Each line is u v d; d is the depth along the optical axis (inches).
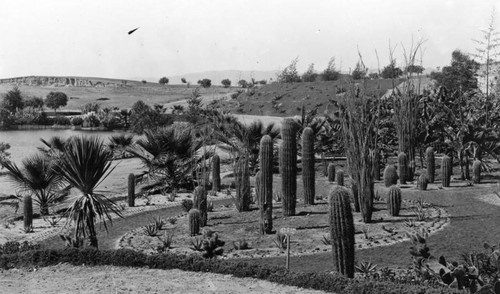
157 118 2847.0
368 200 802.2
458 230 744.3
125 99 6274.6
